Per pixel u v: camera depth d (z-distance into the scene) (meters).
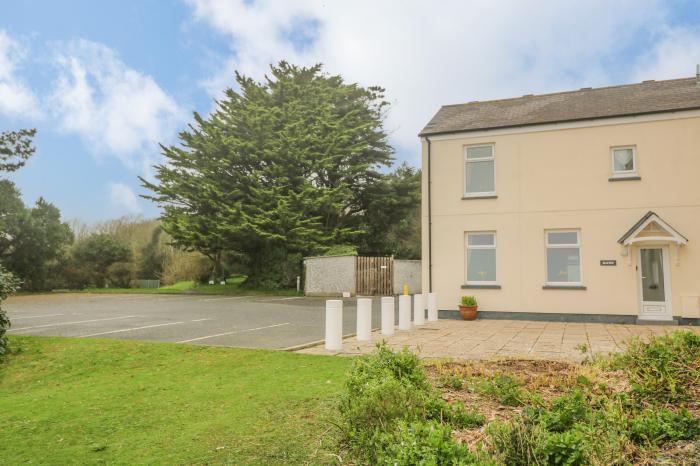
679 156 14.60
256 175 29.12
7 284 10.14
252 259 32.22
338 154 31.23
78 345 10.01
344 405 4.34
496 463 2.92
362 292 27.75
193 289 33.66
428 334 12.09
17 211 35.69
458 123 17.72
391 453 3.06
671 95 15.73
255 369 7.84
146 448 4.46
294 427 4.76
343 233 31.11
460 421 4.14
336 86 35.38
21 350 9.84
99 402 6.11
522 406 4.67
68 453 4.43
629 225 14.95
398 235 36.25
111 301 24.20
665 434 3.78
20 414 5.70
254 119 29.28
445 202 17.11
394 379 4.46
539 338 11.26
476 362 7.04
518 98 19.42
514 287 16.03
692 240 14.32
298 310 18.67
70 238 39.56
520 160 16.30
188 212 30.67
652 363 5.15
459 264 16.77
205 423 5.07
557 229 15.77
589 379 5.36
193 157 30.39
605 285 15.05
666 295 14.49
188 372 7.86
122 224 49.06
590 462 3.03
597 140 15.48
